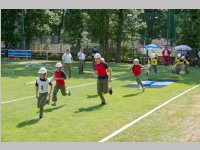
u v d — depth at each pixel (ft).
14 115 38.83
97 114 39.50
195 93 55.06
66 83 67.15
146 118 37.24
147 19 229.25
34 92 55.06
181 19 154.81
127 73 90.07
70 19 158.40
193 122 35.24
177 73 91.15
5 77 76.43
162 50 135.44
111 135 30.86
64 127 33.76
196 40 135.85
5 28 160.76
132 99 49.29
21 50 151.23
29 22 162.40
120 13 143.43
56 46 171.32
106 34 143.43
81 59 86.07
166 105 44.55
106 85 45.01
